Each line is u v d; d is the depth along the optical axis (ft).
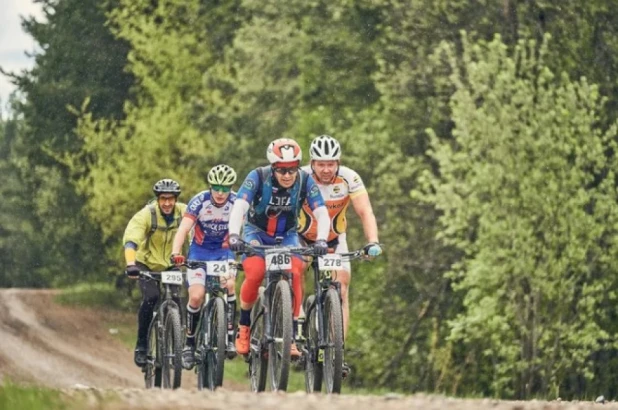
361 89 268.62
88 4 443.73
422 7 247.50
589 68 243.40
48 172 446.60
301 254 83.76
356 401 66.23
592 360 246.88
